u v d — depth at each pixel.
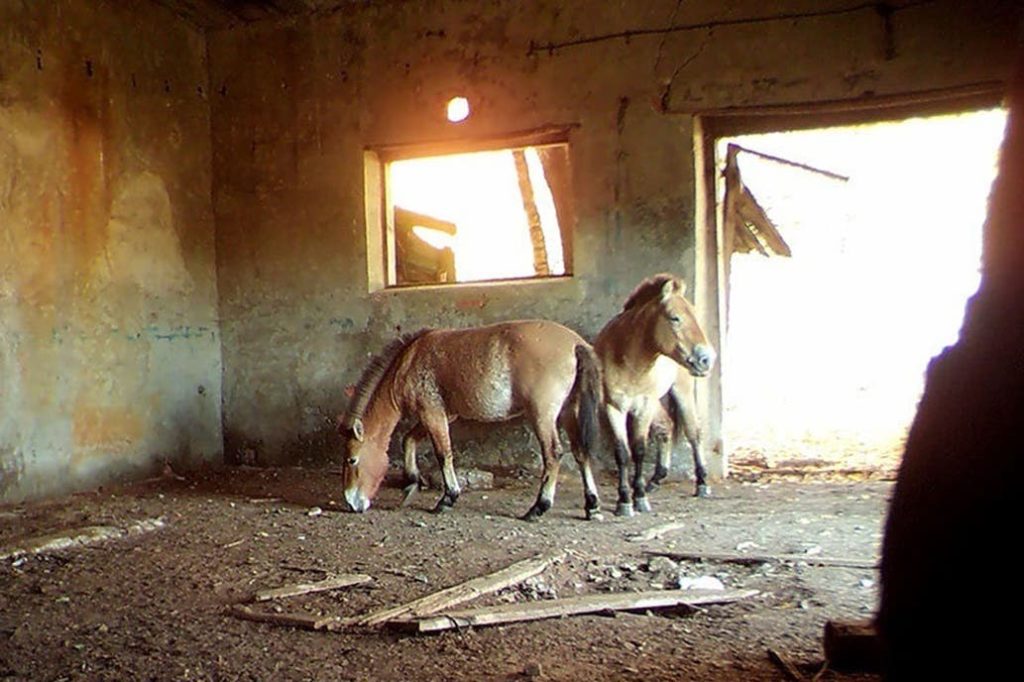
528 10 7.68
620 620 3.54
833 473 7.53
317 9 8.34
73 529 5.51
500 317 7.80
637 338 5.84
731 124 7.38
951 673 0.50
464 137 7.95
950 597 0.51
